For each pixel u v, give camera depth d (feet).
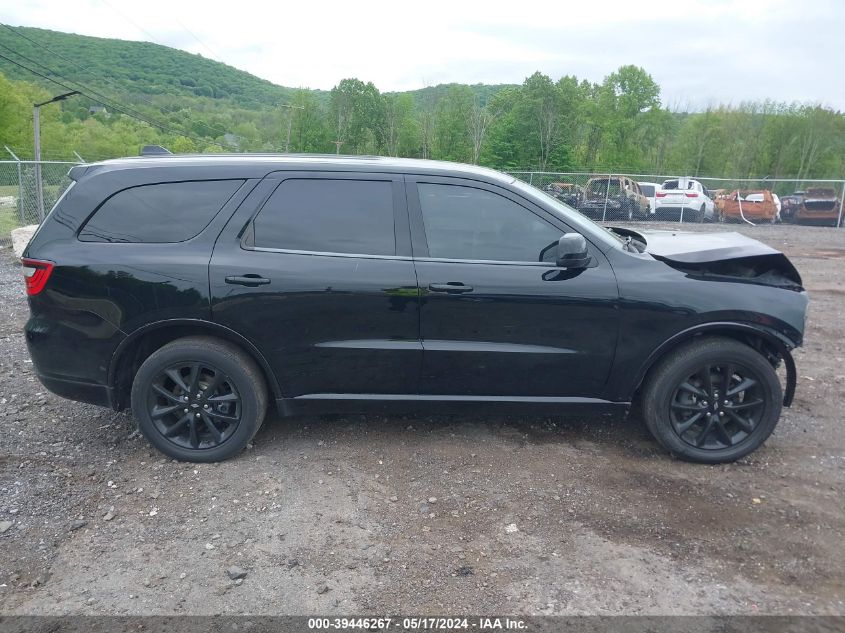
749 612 8.96
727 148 170.50
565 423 14.98
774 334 12.65
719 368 12.95
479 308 12.42
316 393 13.01
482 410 13.20
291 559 10.08
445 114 184.55
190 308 12.28
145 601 9.14
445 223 12.69
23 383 17.11
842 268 39.34
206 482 12.30
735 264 13.03
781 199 79.66
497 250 12.65
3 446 13.56
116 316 12.35
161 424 12.98
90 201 12.62
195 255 12.34
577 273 12.50
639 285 12.46
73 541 10.50
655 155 176.04
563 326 12.54
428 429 14.56
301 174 12.70
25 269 12.60
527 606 9.06
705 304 12.45
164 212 12.60
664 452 13.67
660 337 12.57
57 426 14.61
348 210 12.67
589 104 168.45
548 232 12.72
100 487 12.11
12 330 22.35
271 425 14.71
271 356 12.58
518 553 10.23
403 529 10.85
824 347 21.68
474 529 10.86
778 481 12.53
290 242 12.54
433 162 13.78
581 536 10.68
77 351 12.60
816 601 9.19
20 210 47.88
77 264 12.30
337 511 11.36
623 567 9.90
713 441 13.28
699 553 10.26
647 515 11.28
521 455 13.42
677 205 76.18
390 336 12.55
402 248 12.54
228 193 12.62
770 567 9.93
